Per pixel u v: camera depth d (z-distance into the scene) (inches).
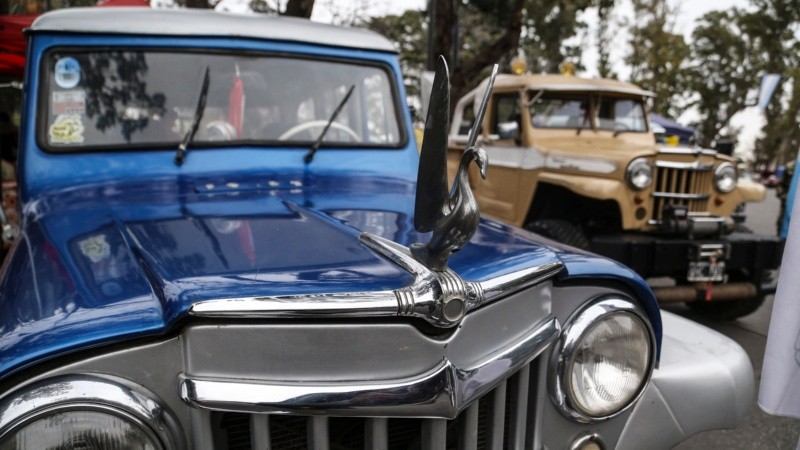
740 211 217.6
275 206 61.7
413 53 636.1
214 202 63.9
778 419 102.7
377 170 80.2
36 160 68.2
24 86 70.9
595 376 48.4
